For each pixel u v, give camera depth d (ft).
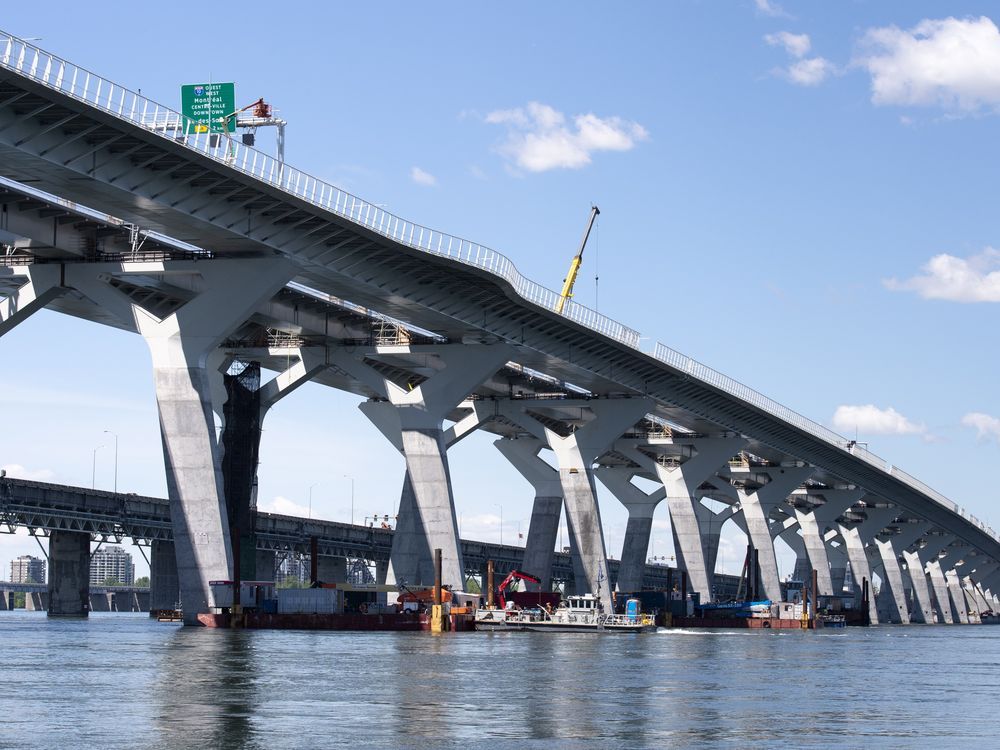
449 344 395.34
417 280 355.56
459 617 368.07
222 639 281.95
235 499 368.89
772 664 258.16
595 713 157.17
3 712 145.18
